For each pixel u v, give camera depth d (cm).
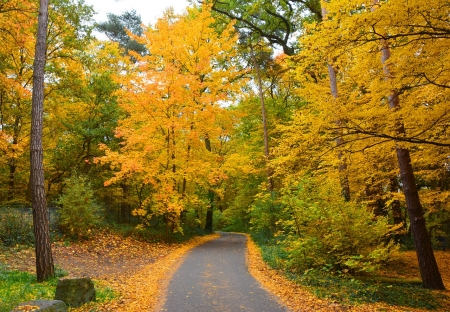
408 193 925
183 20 1798
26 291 603
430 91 675
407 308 679
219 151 2850
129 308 607
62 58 1509
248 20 1830
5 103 1494
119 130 1484
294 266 984
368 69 686
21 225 1159
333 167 1218
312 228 942
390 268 1223
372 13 488
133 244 1420
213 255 1341
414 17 493
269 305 641
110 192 1952
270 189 1847
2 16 1091
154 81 1473
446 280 1112
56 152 1769
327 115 640
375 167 1122
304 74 1356
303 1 1636
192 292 739
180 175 1565
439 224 1870
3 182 1889
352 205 942
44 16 821
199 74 1706
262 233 1872
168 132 1578
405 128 657
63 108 1742
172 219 1670
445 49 541
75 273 866
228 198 3559
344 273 900
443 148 807
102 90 1762
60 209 1309
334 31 545
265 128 1956
